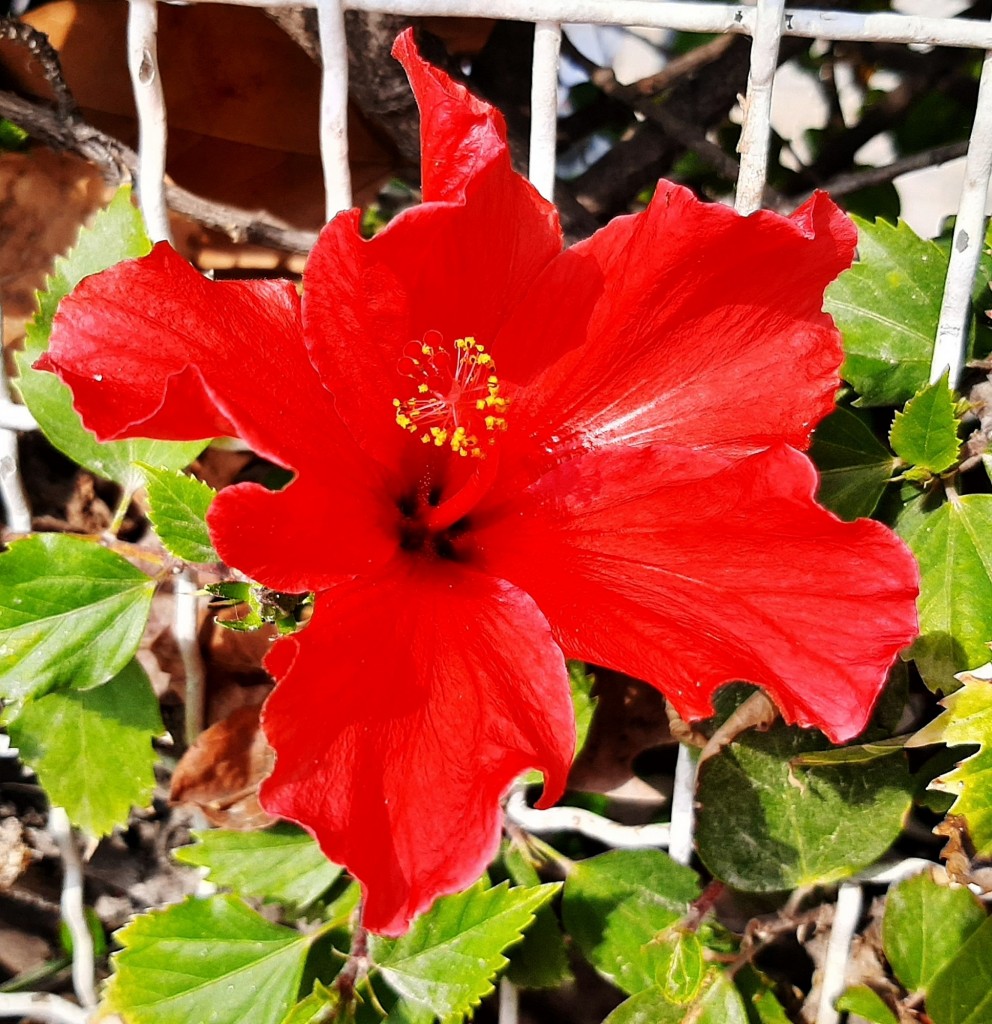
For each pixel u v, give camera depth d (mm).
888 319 220
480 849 141
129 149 245
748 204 201
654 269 168
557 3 195
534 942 225
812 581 160
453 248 165
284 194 257
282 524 150
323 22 198
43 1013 254
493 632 166
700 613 165
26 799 267
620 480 178
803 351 175
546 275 174
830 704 154
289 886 220
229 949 216
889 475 212
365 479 177
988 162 201
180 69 247
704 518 169
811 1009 230
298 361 170
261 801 139
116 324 159
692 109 286
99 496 261
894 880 224
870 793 214
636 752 242
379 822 145
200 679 235
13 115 235
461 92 161
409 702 156
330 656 151
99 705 221
